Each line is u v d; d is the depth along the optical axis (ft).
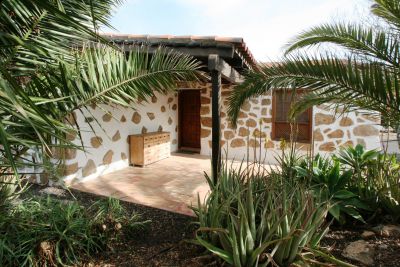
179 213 10.46
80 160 14.61
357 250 7.00
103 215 8.84
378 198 9.03
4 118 4.93
